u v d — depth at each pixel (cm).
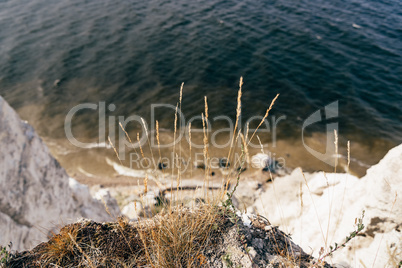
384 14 3253
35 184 568
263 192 1446
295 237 803
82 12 3597
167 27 3189
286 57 2656
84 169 1806
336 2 3600
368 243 543
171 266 249
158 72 2578
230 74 2511
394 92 2234
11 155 517
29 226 520
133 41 3000
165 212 292
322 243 666
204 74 2527
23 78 2594
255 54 2716
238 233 278
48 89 2473
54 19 3438
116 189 1614
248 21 3225
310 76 2436
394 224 501
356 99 2202
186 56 2739
